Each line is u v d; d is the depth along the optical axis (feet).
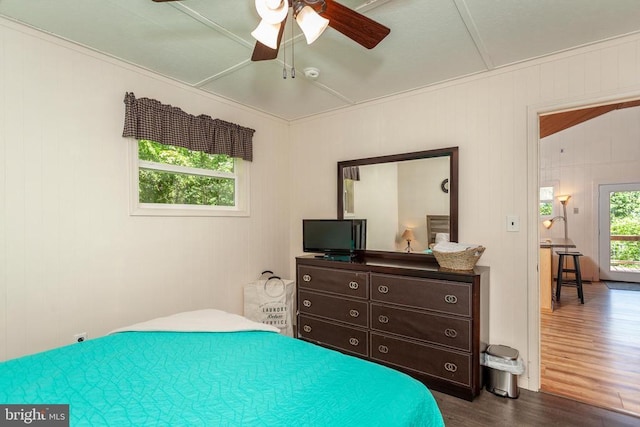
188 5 5.71
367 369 4.19
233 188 10.84
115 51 7.30
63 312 6.76
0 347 5.99
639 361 9.20
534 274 7.72
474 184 8.54
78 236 6.99
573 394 7.51
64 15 5.97
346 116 11.07
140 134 7.84
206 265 9.55
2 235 6.03
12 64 6.16
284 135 12.47
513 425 6.39
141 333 5.37
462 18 6.09
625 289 18.61
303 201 12.26
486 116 8.37
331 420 3.13
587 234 21.53
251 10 5.89
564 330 11.76
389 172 10.03
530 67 7.77
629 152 20.51
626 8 5.76
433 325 7.62
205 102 9.65
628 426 6.36
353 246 9.92
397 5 5.70
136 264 7.97
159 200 8.81
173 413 3.21
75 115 6.98
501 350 7.73
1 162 6.03
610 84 6.87
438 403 7.13
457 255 7.61
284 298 10.17
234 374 3.99
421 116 9.43
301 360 4.41
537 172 7.74
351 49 7.23
